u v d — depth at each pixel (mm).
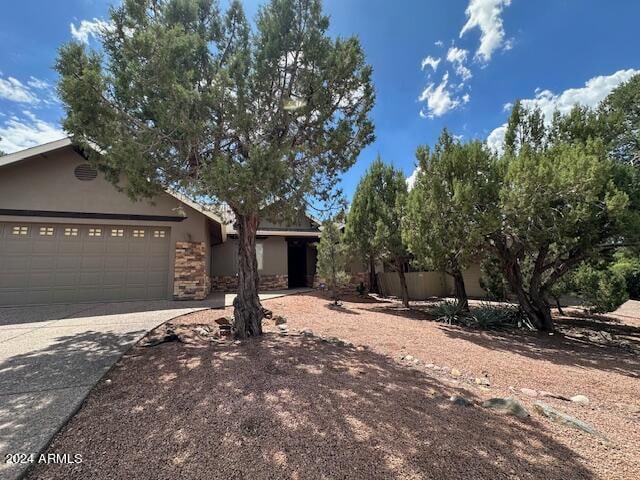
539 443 2607
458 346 6199
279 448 2342
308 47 4965
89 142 4914
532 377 4621
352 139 5883
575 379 4594
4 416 2727
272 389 3369
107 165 5090
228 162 4391
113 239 9750
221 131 4742
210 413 2824
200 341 5398
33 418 2697
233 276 15492
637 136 8711
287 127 5379
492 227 7125
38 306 8555
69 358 4301
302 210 5285
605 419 3295
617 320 10383
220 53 5117
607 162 6527
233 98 4547
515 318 8578
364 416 2883
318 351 5047
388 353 5414
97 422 2670
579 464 2346
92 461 2162
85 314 7500
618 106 13812
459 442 2531
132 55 4020
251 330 5812
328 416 2844
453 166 7934
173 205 10305
